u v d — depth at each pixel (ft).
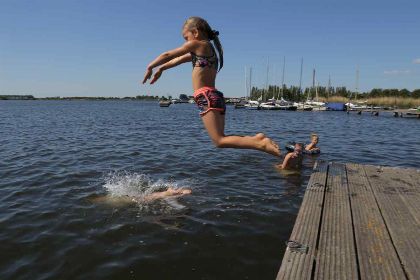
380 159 48.91
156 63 13.19
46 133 80.12
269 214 24.59
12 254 18.78
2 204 26.50
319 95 323.78
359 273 12.45
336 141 70.28
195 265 17.62
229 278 16.46
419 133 90.94
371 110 210.38
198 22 13.67
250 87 276.21
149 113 204.33
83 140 66.59
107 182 32.73
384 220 17.34
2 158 45.70
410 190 22.53
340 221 17.13
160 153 49.90
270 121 132.16
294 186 31.94
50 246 19.60
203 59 13.53
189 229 21.79
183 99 484.74
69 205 26.04
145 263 17.76
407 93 296.30
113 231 21.48
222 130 13.46
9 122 118.32
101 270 17.16
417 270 12.59
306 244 14.51
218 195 28.78
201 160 43.96
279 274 12.30
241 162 42.45
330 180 24.91
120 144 60.54
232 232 21.44
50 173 36.45
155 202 26.76
